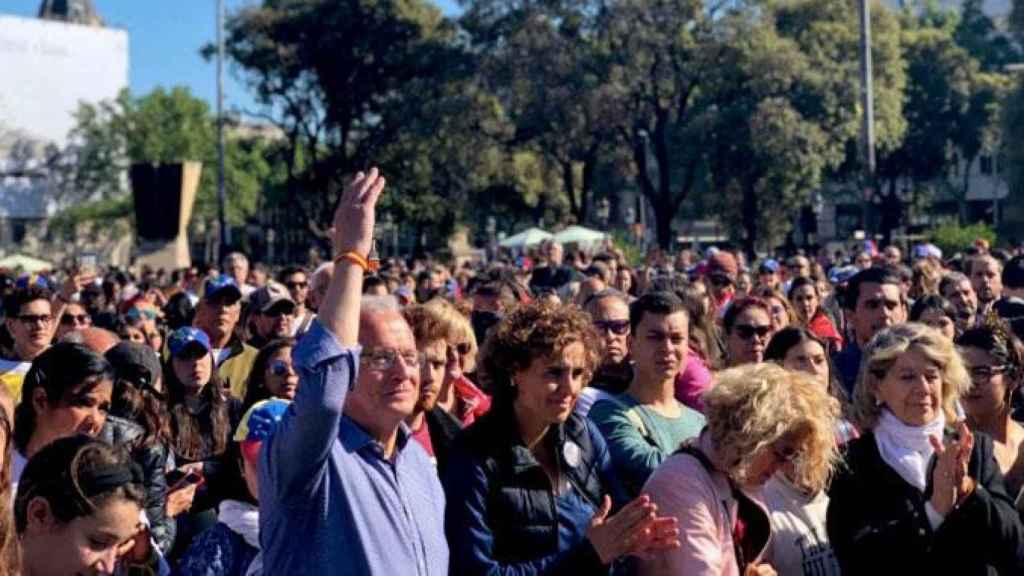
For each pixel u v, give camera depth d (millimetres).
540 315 4613
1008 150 49719
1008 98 50000
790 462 4496
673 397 6027
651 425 5613
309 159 60875
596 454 4844
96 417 5137
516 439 4523
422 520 3963
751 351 7176
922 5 73750
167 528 5082
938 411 5086
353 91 55375
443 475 4492
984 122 60844
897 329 5207
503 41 47750
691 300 7828
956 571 4809
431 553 3959
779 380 4473
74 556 3459
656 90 46281
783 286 14781
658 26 44562
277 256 67250
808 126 43875
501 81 46688
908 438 5047
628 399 5785
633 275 16219
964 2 75125
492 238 56062
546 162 52094
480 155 49969
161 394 6254
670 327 5742
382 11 53750
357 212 3787
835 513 4969
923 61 60438
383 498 3830
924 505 4949
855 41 46250
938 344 5082
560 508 4523
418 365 4164
